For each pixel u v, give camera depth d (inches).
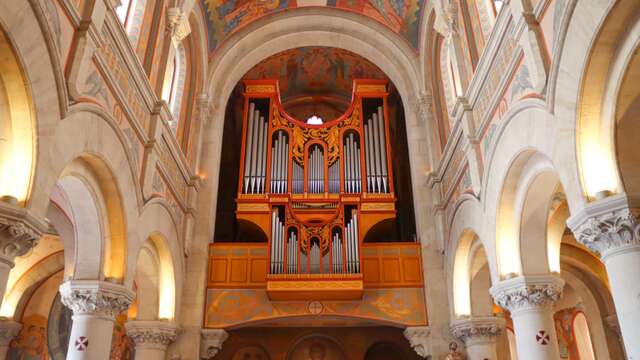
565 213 432.5
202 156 618.2
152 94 441.7
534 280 371.6
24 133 261.3
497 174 396.2
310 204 647.1
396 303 564.7
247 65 705.6
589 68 265.6
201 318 542.9
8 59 248.5
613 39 256.7
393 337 709.3
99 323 362.0
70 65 299.3
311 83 840.3
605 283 597.9
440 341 539.5
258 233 676.1
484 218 423.2
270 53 714.2
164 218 483.2
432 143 607.2
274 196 593.6
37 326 607.2
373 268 580.1
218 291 565.3
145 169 426.0
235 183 780.0
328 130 703.1
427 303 557.9
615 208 252.2
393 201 643.5
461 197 480.7
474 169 442.6
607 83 267.0
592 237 260.8
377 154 684.1
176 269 524.4
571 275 617.9
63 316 623.2
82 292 360.8
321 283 539.8
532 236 385.4
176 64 572.7
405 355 705.0
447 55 588.1
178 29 495.8
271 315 556.1
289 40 708.0
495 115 405.1
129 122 397.4
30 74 256.5
